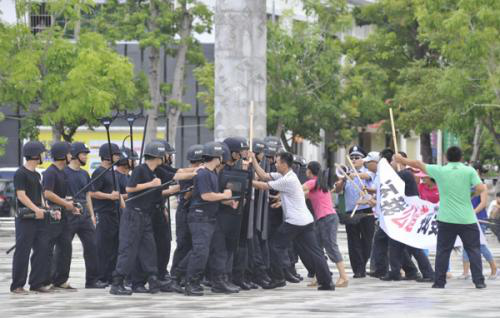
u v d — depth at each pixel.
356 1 159.50
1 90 88.75
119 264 34.59
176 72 108.38
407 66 126.94
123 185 38.12
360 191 41.53
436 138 150.12
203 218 34.31
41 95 91.38
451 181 36.31
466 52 85.88
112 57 91.88
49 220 35.41
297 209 35.94
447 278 41.75
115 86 92.75
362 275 42.38
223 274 35.25
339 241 67.50
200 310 28.98
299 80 110.19
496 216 51.22
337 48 111.25
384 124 124.44
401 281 40.41
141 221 34.72
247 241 37.16
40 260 35.41
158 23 105.56
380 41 126.06
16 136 134.38
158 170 36.00
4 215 95.38
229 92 64.12
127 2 105.94
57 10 90.12
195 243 34.25
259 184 35.66
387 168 40.03
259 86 64.44
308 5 110.62
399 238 39.59
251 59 64.06
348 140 119.50
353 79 112.25
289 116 109.12
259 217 36.25
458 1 88.12
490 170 141.88
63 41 89.75
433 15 89.81
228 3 63.75
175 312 28.42
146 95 105.31
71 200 35.88
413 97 107.69
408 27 127.12
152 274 35.09
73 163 37.03
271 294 34.59
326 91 111.81
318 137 116.31
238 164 35.78
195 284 34.28
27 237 35.09
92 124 94.06
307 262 37.34
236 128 64.12
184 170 35.75
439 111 105.94
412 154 180.38
